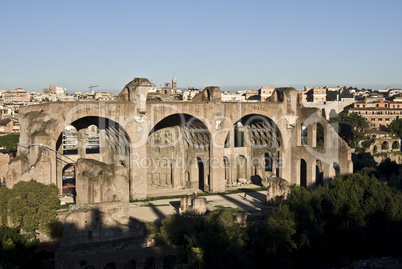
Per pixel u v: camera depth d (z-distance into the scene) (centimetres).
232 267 4700
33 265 5234
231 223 5625
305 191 6488
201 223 5569
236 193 9112
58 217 6066
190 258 4741
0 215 5894
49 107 7738
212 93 8944
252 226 5572
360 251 5869
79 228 5353
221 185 9156
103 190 6009
